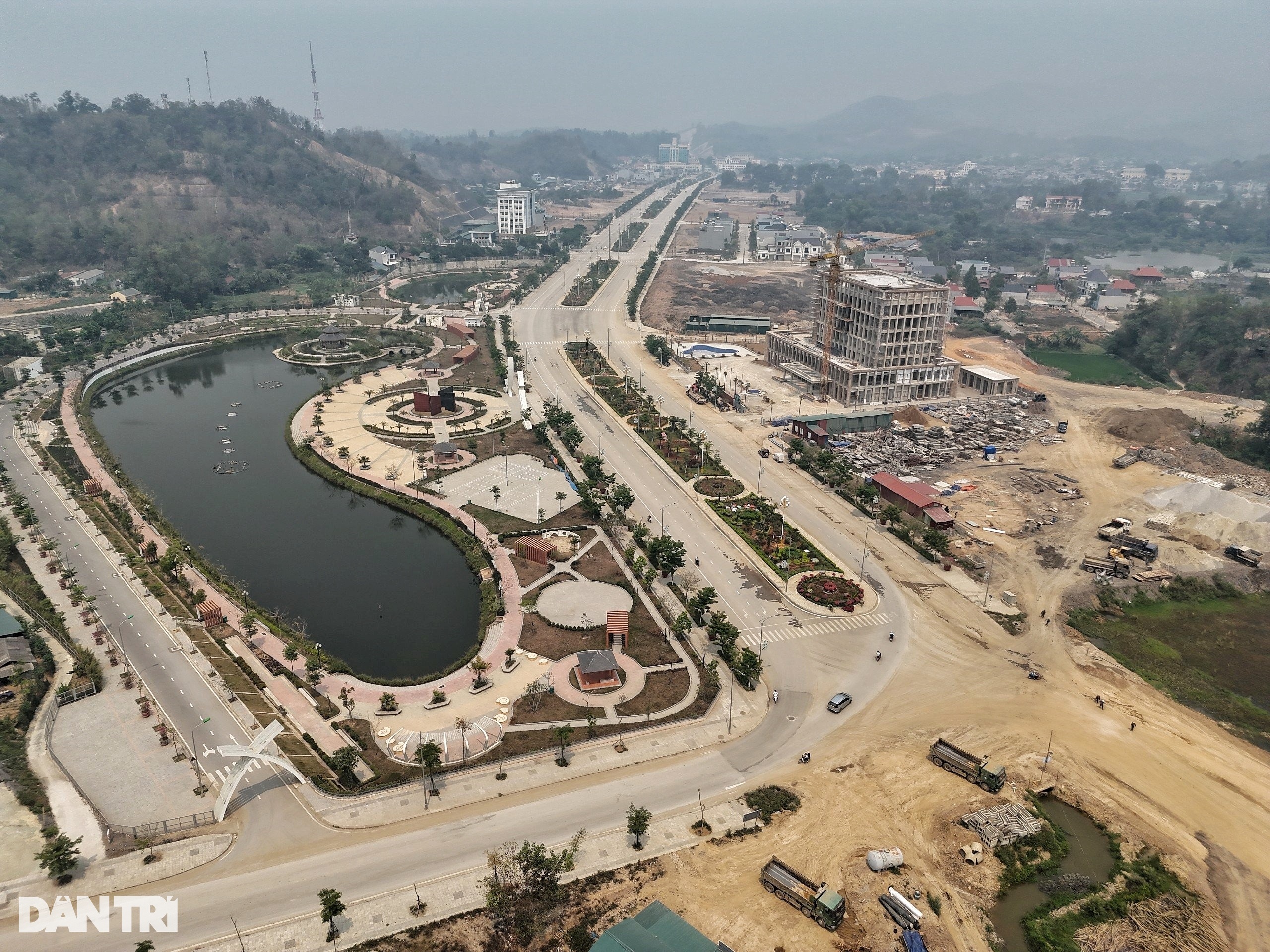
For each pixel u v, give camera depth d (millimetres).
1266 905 109062
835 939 101812
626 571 190250
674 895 107125
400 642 166750
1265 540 199375
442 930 101500
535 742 135125
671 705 145375
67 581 179750
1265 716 146875
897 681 153875
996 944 102688
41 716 138750
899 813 122188
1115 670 159000
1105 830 121062
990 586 186250
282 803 122000
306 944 99188
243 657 157000
